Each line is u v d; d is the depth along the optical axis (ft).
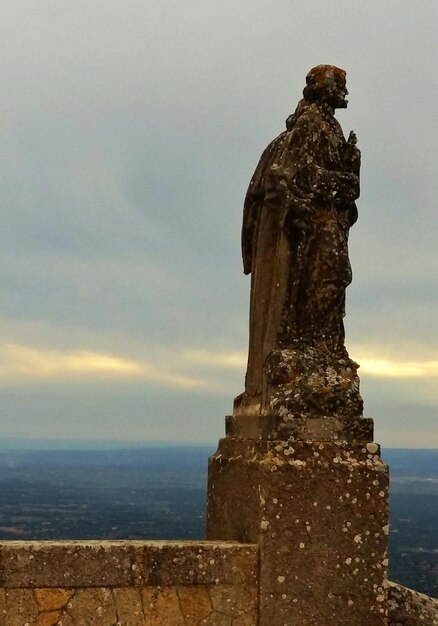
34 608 19.70
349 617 20.17
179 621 20.12
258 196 23.25
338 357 21.66
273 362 21.34
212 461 23.84
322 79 22.74
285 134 23.04
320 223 21.77
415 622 21.75
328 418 20.79
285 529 20.12
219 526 22.80
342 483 20.40
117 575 20.07
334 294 21.70
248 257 23.86
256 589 20.25
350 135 22.65
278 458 20.34
